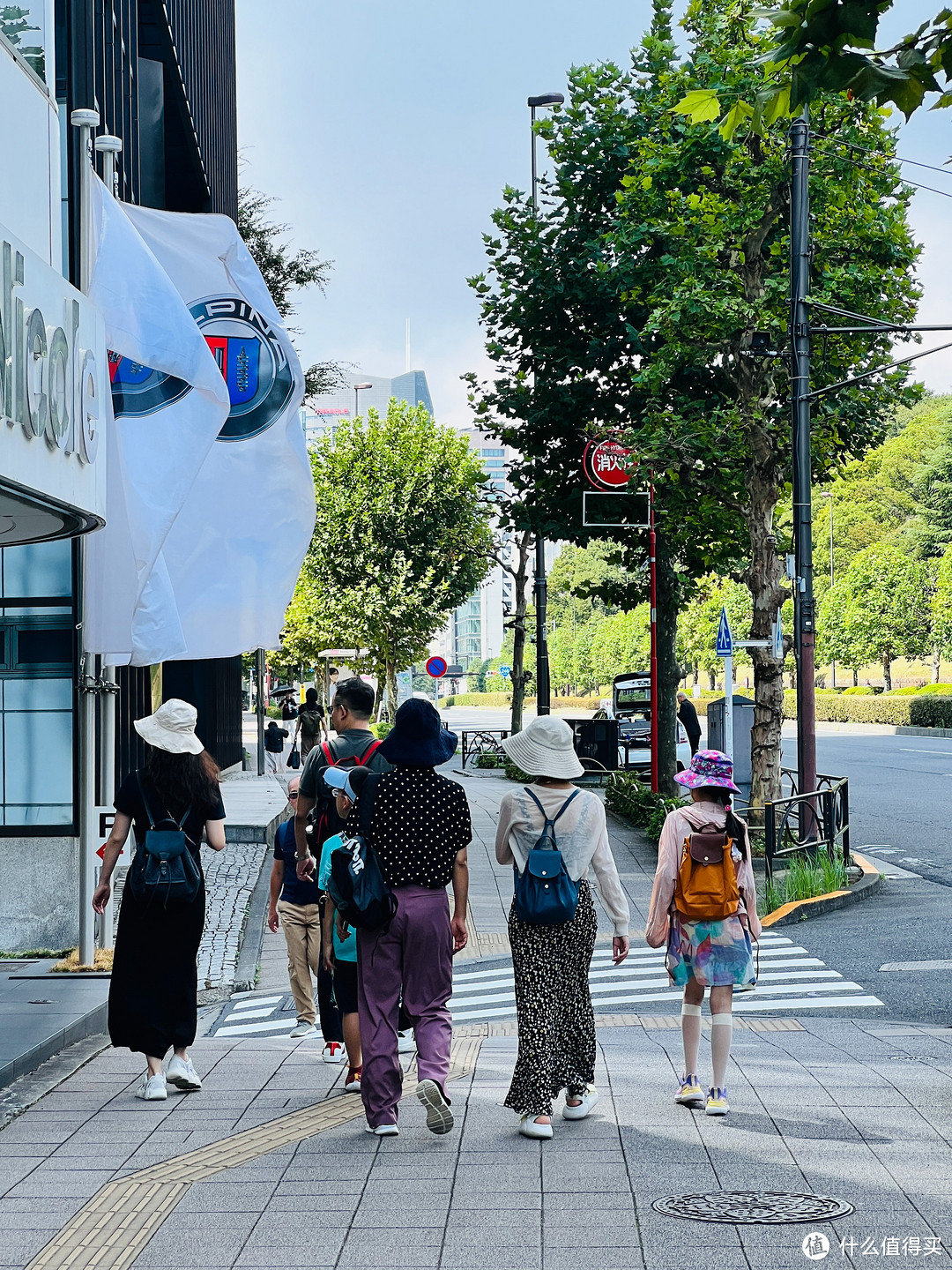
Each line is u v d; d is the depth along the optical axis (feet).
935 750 140.56
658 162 59.41
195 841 22.90
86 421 28.37
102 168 47.09
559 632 415.64
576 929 19.61
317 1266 13.80
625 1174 16.81
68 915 41.47
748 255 62.39
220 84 118.11
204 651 40.63
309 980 30.37
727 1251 13.96
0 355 23.77
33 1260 14.08
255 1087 22.89
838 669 351.87
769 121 14.96
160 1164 17.76
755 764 61.05
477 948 44.45
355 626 168.86
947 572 221.87
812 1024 31.01
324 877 20.94
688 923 20.39
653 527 73.31
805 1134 18.60
